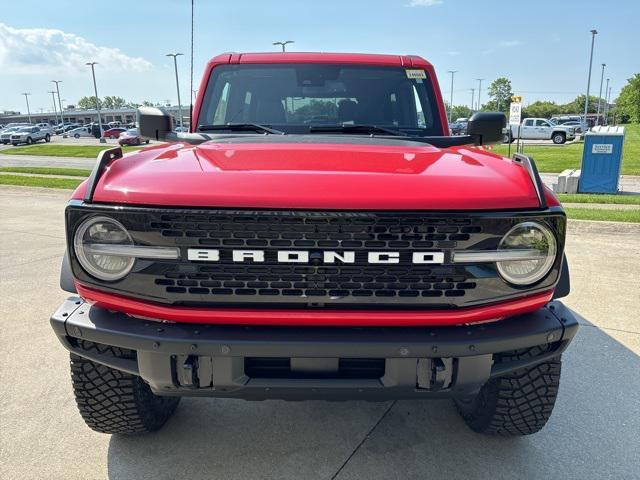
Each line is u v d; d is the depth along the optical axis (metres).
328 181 2.00
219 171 2.10
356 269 1.97
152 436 2.86
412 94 3.46
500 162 2.42
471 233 1.98
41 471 2.57
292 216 1.91
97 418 2.63
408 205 1.94
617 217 8.27
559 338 2.13
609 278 5.54
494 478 2.54
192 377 2.02
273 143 2.71
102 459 2.66
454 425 2.98
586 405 3.17
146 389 2.67
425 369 2.04
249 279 1.99
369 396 2.06
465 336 2.02
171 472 2.57
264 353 1.97
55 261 6.36
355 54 3.60
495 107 98.25
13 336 4.15
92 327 2.08
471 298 2.03
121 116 122.44
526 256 2.03
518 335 2.06
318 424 2.99
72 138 63.09
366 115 3.40
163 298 2.02
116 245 2.00
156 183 2.02
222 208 1.93
